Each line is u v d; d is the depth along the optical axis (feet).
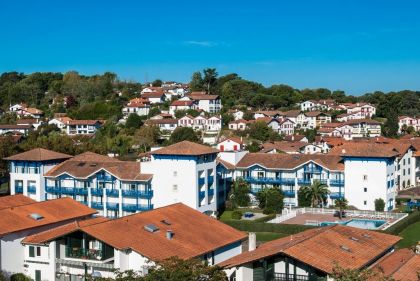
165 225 212.84
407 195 439.22
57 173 376.27
